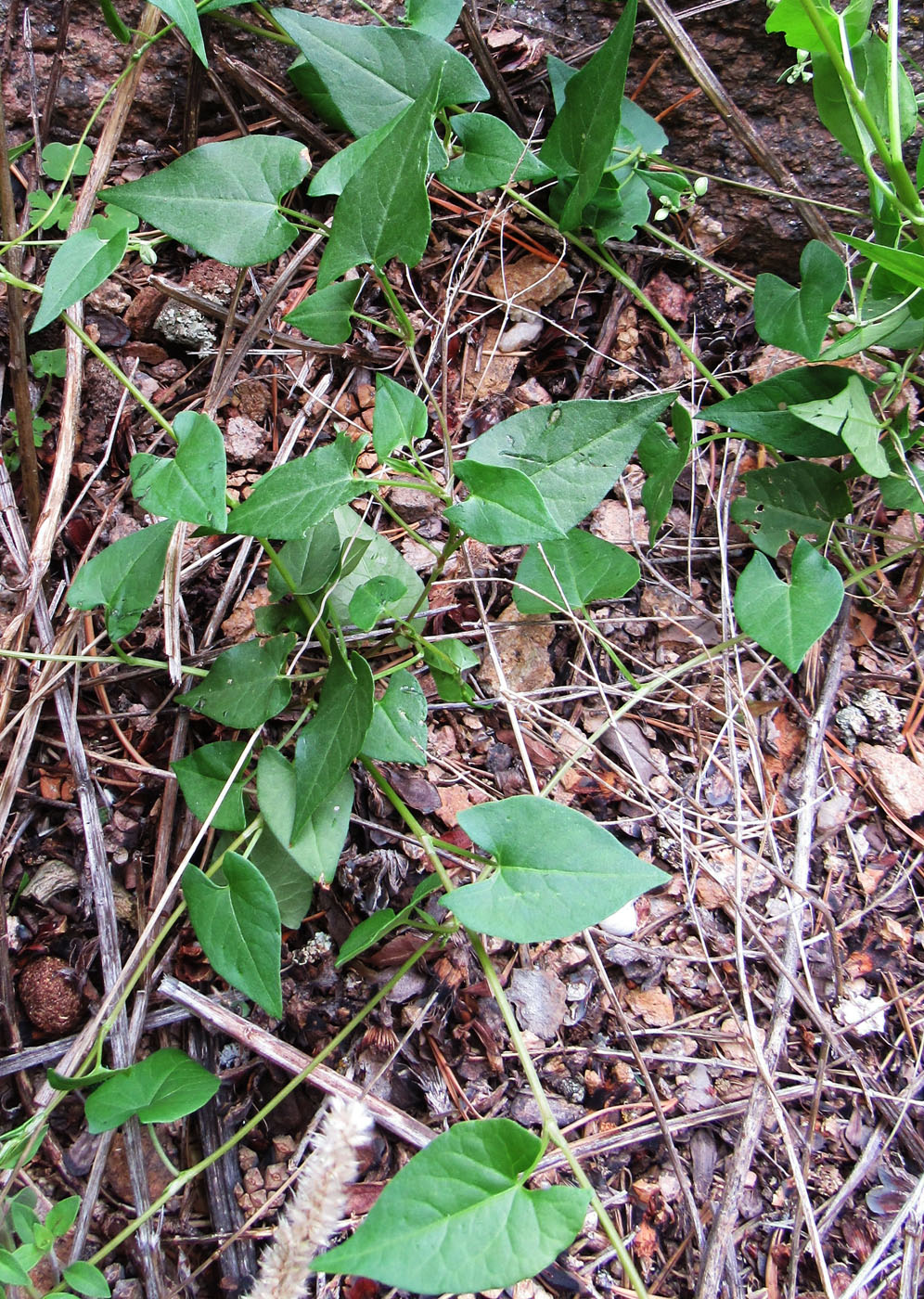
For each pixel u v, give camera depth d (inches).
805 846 12.2
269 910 9.4
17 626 11.3
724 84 13.1
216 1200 10.6
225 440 12.5
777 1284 11.1
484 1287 7.6
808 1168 11.3
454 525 9.6
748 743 12.7
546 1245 7.8
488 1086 11.3
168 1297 10.3
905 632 13.2
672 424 13.2
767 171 13.0
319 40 10.6
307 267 12.9
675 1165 10.9
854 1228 11.4
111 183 12.7
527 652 12.6
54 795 11.6
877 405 12.9
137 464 9.8
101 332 12.4
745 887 12.1
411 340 10.6
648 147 12.5
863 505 13.3
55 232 12.3
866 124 10.6
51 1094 10.8
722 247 13.9
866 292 12.1
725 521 12.6
